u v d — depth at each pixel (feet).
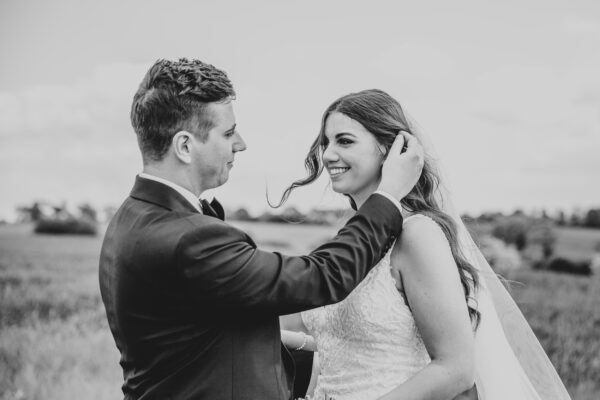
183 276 4.68
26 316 15.14
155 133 5.06
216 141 5.13
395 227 5.23
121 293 4.95
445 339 5.25
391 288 5.66
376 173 6.09
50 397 13.67
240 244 4.88
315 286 4.79
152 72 5.17
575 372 13.38
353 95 6.26
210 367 4.79
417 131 6.50
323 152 6.59
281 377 4.99
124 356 5.15
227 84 5.21
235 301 4.71
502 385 6.30
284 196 7.39
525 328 6.86
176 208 4.96
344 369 5.97
